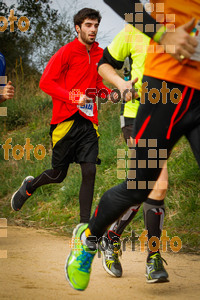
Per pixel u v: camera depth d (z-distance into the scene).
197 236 4.90
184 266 3.77
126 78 3.44
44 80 4.35
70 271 2.39
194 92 1.98
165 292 2.84
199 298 2.69
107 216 2.21
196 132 2.04
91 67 4.51
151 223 3.09
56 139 4.51
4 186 7.77
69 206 6.57
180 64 1.97
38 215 6.53
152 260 3.07
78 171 7.36
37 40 10.12
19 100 10.30
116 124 8.31
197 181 5.95
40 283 2.85
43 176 4.79
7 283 2.79
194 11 1.99
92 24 4.41
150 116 2.02
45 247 4.32
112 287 2.94
